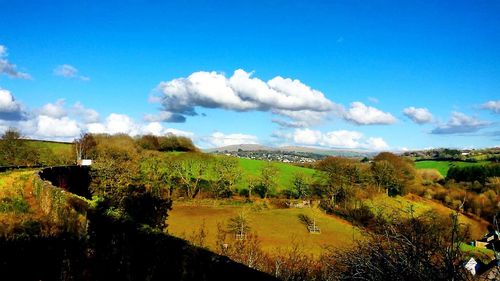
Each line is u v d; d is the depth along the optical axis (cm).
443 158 14525
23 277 1052
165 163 8650
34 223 1720
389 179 7788
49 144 9550
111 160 4378
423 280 616
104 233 1423
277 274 1441
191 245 1138
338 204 8031
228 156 10406
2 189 2678
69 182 4478
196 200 8225
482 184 6347
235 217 6431
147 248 1180
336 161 9169
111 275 1134
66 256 1220
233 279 914
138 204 2177
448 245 651
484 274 604
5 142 7444
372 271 682
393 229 711
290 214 7431
